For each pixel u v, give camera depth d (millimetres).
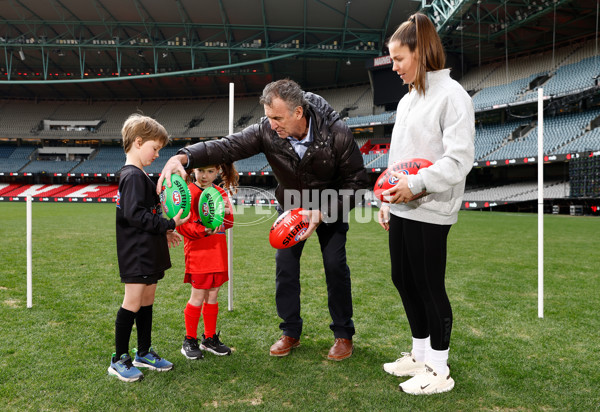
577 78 22672
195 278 2504
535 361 2523
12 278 4848
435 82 2023
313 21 25500
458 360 2537
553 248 7859
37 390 2074
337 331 2604
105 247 7578
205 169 2609
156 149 2320
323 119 2363
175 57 30391
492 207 23547
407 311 2350
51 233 9898
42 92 36938
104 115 37750
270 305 3797
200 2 23781
